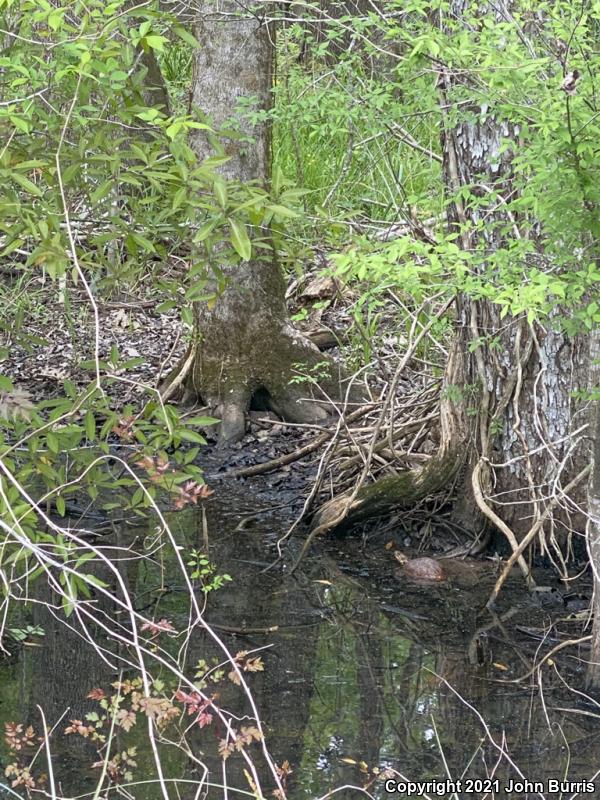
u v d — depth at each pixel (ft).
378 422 20.63
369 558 19.89
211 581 18.44
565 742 13.69
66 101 13.24
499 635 16.80
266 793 12.35
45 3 10.79
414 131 27.27
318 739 13.57
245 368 26.50
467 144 18.19
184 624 16.78
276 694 14.69
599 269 12.95
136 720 13.88
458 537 20.26
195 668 15.34
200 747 13.34
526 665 15.80
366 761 13.12
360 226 23.81
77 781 12.49
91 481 13.97
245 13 22.13
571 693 14.98
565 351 18.62
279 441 25.81
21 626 16.42
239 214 12.21
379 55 18.83
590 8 12.89
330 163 33.45
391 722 14.06
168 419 13.08
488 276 13.16
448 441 20.33
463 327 19.83
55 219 11.55
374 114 17.29
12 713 13.91
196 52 25.02
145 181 13.51
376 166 28.63
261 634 16.56
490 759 13.25
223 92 24.72
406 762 13.11
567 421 18.83
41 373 29.91
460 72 13.46
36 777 12.55
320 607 17.65
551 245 13.04
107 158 11.96
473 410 19.69
